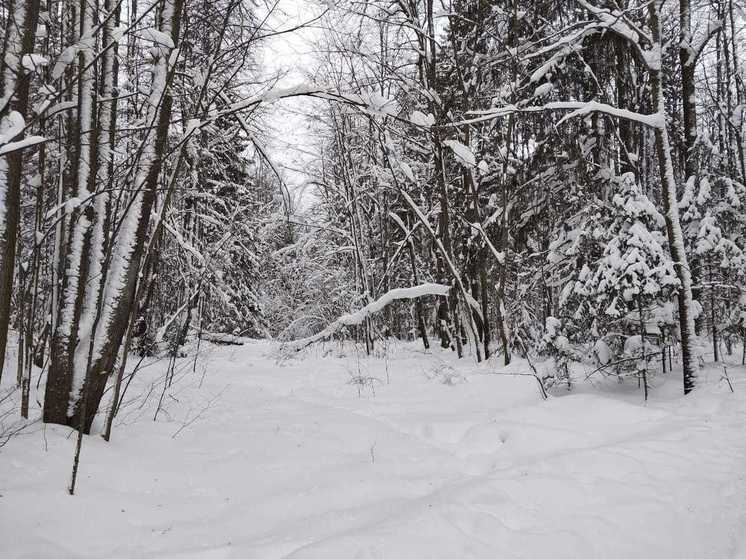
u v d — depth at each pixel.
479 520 3.38
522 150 14.55
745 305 8.94
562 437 5.53
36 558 2.80
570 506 3.73
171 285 15.23
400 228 17.27
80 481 3.82
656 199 16.73
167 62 5.43
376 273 17.44
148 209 5.29
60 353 4.84
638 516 3.58
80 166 5.08
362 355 14.21
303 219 19.03
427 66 12.33
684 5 9.90
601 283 7.95
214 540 3.28
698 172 9.87
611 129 11.41
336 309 19.08
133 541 3.19
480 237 12.69
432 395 8.34
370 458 5.04
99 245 5.14
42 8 5.89
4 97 4.08
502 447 5.51
